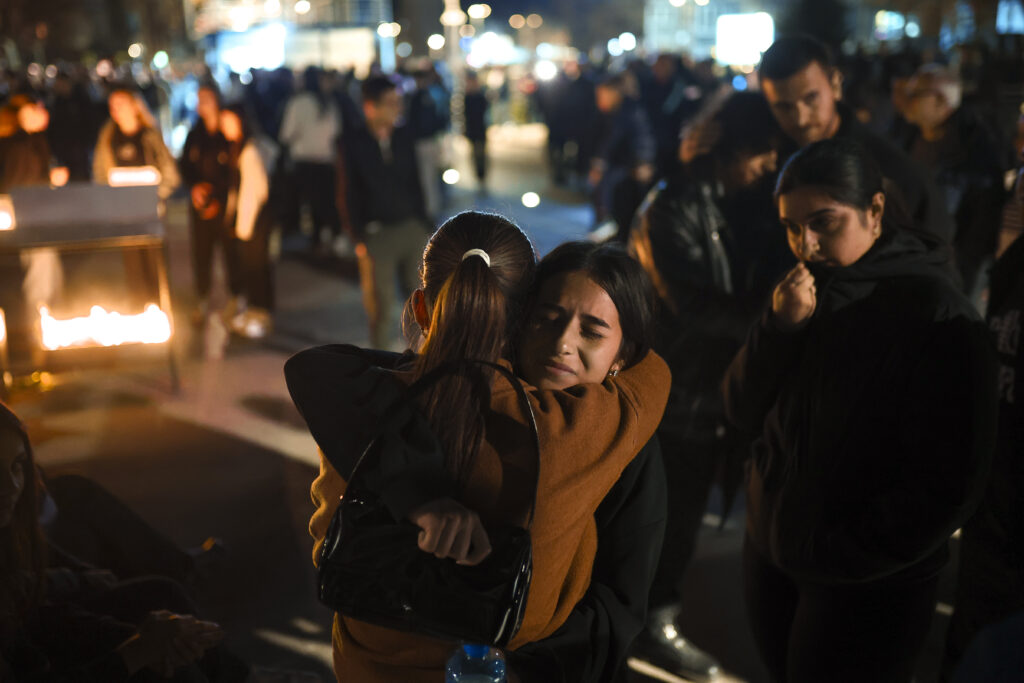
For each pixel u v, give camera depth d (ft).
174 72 82.33
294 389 4.67
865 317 6.30
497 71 95.91
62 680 6.49
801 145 9.01
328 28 67.46
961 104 16.02
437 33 107.86
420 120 35.73
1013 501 6.07
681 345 9.16
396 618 4.16
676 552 9.68
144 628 6.84
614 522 5.04
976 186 13.50
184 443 15.58
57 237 16.37
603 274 4.67
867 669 6.57
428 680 4.60
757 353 6.81
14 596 6.48
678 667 9.82
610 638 4.89
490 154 62.64
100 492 9.20
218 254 27.55
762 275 9.07
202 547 11.12
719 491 14.11
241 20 69.46
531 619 4.57
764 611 7.34
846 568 6.20
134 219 17.56
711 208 9.05
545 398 4.49
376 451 4.25
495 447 4.34
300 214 33.86
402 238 17.70
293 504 13.47
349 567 4.18
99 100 44.16
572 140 46.16
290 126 30.30
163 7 95.25
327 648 10.21
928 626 6.68
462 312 4.38
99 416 16.70
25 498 6.62
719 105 9.56
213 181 21.50
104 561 9.18
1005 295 6.43
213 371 19.20
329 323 22.76
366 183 17.25
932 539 5.98
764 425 7.15
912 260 6.37
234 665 7.84
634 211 15.25
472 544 4.13
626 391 4.79
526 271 4.72
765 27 67.15
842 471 6.38
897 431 6.21
